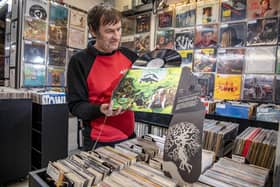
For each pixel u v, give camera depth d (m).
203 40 2.50
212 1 2.42
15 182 2.32
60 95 2.53
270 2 2.08
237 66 2.29
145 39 2.98
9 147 2.20
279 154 0.72
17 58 2.67
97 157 0.82
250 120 1.63
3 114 2.14
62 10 3.04
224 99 2.33
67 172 0.69
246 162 0.94
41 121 2.39
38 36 2.80
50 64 2.95
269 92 2.11
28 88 2.73
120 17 0.99
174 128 0.69
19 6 2.62
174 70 0.78
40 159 2.42
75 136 3.03
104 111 0.87
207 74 2.47
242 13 2.25
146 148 0.90
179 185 0.65
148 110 0.73
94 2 3.45
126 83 0.86
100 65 1.06
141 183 0.65
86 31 3.38
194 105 0.67
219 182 0.70
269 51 2.10
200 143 0.63
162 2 2.76
